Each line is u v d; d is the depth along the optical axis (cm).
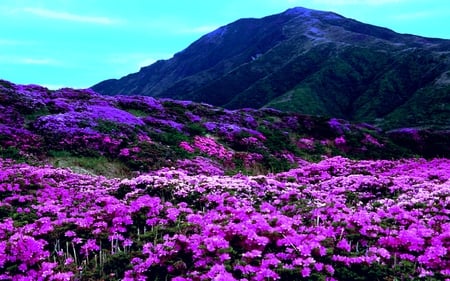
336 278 880
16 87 3372
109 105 3575
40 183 1662
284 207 1391
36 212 1345
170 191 1494
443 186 1495
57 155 2356
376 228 1070
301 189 1673
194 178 1662
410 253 987
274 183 1680
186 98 12350
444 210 1219
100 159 2445
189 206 1391
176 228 1130
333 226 1132
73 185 1766
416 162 2762
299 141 3988
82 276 921
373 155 3981
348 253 963
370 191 1711
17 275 914
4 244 991
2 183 1570
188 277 866
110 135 2739
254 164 3106
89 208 1391
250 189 1560
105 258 992
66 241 1098
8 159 2069
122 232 1162
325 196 1609
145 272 923
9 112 2767
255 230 1048
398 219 1182
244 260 913
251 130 3788
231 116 4178
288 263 931
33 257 986
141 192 1511
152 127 3269
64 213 1307
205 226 1103
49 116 2788
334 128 4347
